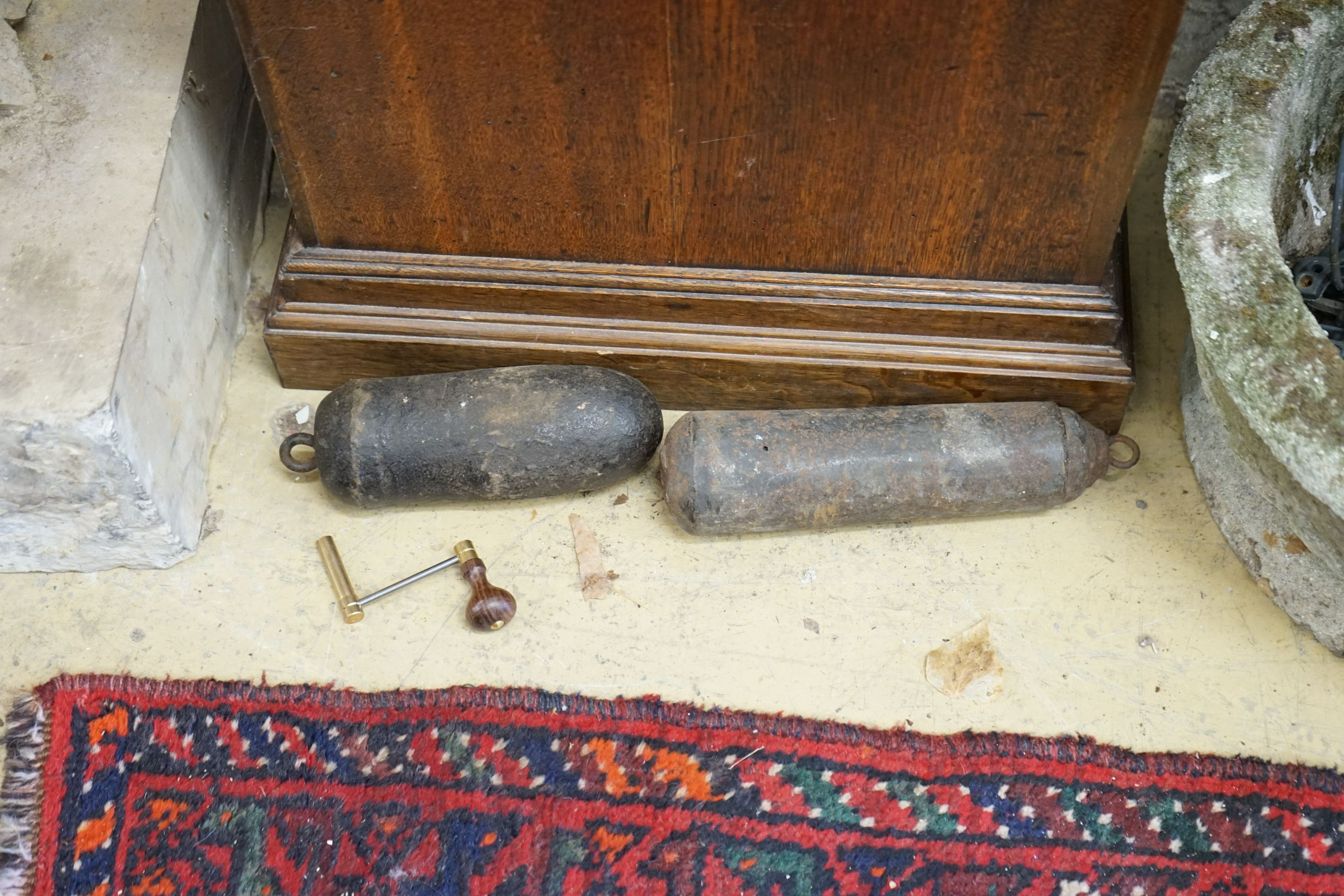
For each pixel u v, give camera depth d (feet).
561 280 6.55
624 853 5.79
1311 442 5.04
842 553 6.63
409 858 5.77
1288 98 5.93
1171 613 6.43
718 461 6.27
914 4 5.17
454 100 5.77
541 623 6.41
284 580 6.54
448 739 6.02
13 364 5.65
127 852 5.78
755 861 5.78
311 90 5.78
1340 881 5.70
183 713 6.07
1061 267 6.26
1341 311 6.52
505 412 6.30
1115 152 5.64
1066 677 6.25
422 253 6.59
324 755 5.99
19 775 5.86
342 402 6.39
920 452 6.31
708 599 6.49
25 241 5.96
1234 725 6.11
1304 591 6.17
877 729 6.07
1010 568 6.58
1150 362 7.24
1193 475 6.86
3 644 6.28
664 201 6.15
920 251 6.26
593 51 5.49
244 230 7.48
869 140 5.74
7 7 6.36
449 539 6.70
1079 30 5.19
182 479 6.47
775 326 6.65
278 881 5.73
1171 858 5.77
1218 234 5.57
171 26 6.55
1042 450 6.33
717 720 6.04
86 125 6.26
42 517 6.06
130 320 5.80
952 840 5.82
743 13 5.28
